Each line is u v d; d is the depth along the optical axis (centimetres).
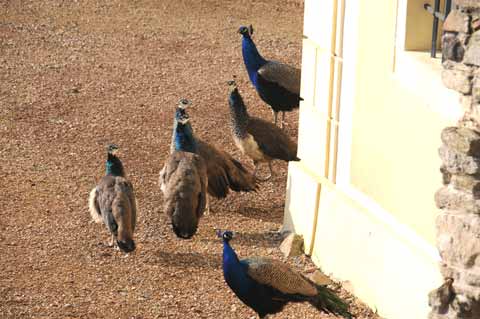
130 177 1387
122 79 1786
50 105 1642
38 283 1071
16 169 1387
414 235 959
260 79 1558
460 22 785
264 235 1240
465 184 785
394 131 982
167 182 1185
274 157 1367
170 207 1159
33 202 1286
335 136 1109
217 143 1538
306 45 1171
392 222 998
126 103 1673
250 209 1328
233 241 1215
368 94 1032
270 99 1569
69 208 1276
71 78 1777
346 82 1080
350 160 1081
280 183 1423
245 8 2283
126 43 1989
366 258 1041
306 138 1185
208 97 1723
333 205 1109
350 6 1065
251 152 1370
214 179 1276
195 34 2067
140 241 1204
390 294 997
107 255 1158
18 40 1966
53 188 1333
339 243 1098
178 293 1076
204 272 1131
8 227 1208
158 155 1470
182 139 1259
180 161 1193
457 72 802
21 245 1163
